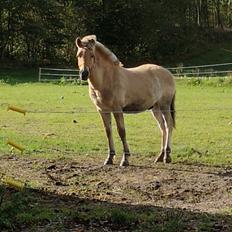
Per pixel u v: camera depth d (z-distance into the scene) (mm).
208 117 21750
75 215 7863
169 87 13734
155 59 64625
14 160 12719
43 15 57094
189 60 64188
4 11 55938
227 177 11336
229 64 53406
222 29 76312
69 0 60000
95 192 9805
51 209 8242
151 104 13352
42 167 11992
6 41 56156
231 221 7961
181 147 15133
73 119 20562
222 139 16766
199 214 8305
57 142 15469
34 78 44688
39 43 57031
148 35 63406
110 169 11992
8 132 17219
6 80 40594
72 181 10742
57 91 32469
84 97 28922
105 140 16172
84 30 59156
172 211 8430
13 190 9320
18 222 7613
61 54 57719
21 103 25703
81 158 13344
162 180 10953
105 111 12648
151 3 63625
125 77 12758
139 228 7492
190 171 11992
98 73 12242
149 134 17547
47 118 20766
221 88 35625
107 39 62938
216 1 80812
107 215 7887
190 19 74938
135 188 10234
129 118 21281
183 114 22641
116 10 61500
